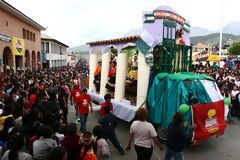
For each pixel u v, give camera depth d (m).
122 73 6.47
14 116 4.60
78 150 3.16
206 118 4.71
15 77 11.98
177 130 3.40
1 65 16.80
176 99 4.78
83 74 18.62
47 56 39.75
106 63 7.48
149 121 5.45
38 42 30.14
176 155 3.45
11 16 19.17
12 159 2.67
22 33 22.45
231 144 5.47
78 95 6.33
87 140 2.89
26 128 3.90
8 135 3.72
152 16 5.63
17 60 22.14
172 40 6.13
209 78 5.50
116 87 6.62
